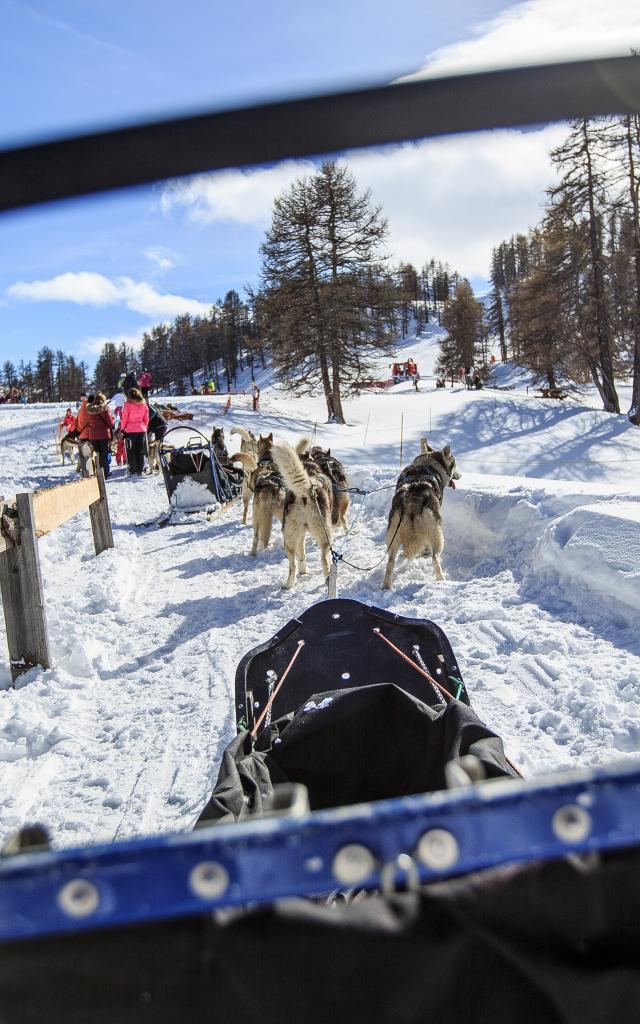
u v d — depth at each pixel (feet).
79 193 2.58
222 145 2.57
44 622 17.37
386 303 117.60
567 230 106.83
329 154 2.59
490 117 2.52
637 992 3.04
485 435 102.32
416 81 2.47
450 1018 3.06
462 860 2.61
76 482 24.29
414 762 7.68
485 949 3.09
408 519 22.45
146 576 27.94
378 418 124.06
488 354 283.38
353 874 2.56
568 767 11.29
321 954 3.03
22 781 12.49
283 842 2.60
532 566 20.67
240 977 2.99
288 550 24.35
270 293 118.32
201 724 14.26
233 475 42.37
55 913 2.54
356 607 10.71
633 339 109.50
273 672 10.03
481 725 6.80
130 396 58.18
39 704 15.66
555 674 14.33
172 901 2.55
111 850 2.60
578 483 27.89
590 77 2.40
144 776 12.47
